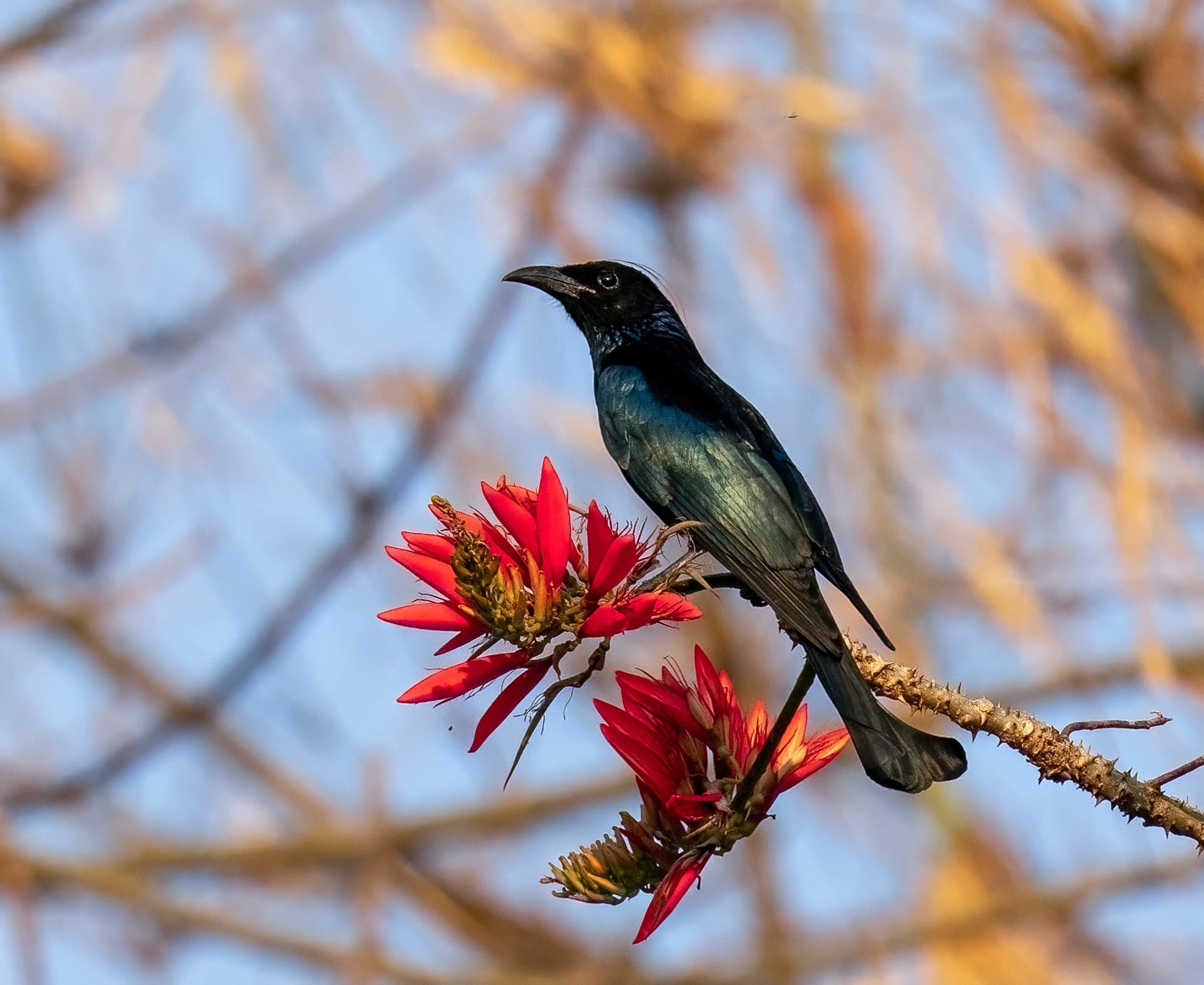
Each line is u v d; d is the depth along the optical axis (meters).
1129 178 10.65
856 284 11.63
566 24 11.60
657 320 10.88
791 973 12.43
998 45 10.80
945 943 11.85
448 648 6.18
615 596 6.05
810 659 6.84
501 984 13.02
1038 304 10.62
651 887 6.24
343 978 12.92
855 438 11.73
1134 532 9.80
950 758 6.46
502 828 14.23
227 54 12.69
